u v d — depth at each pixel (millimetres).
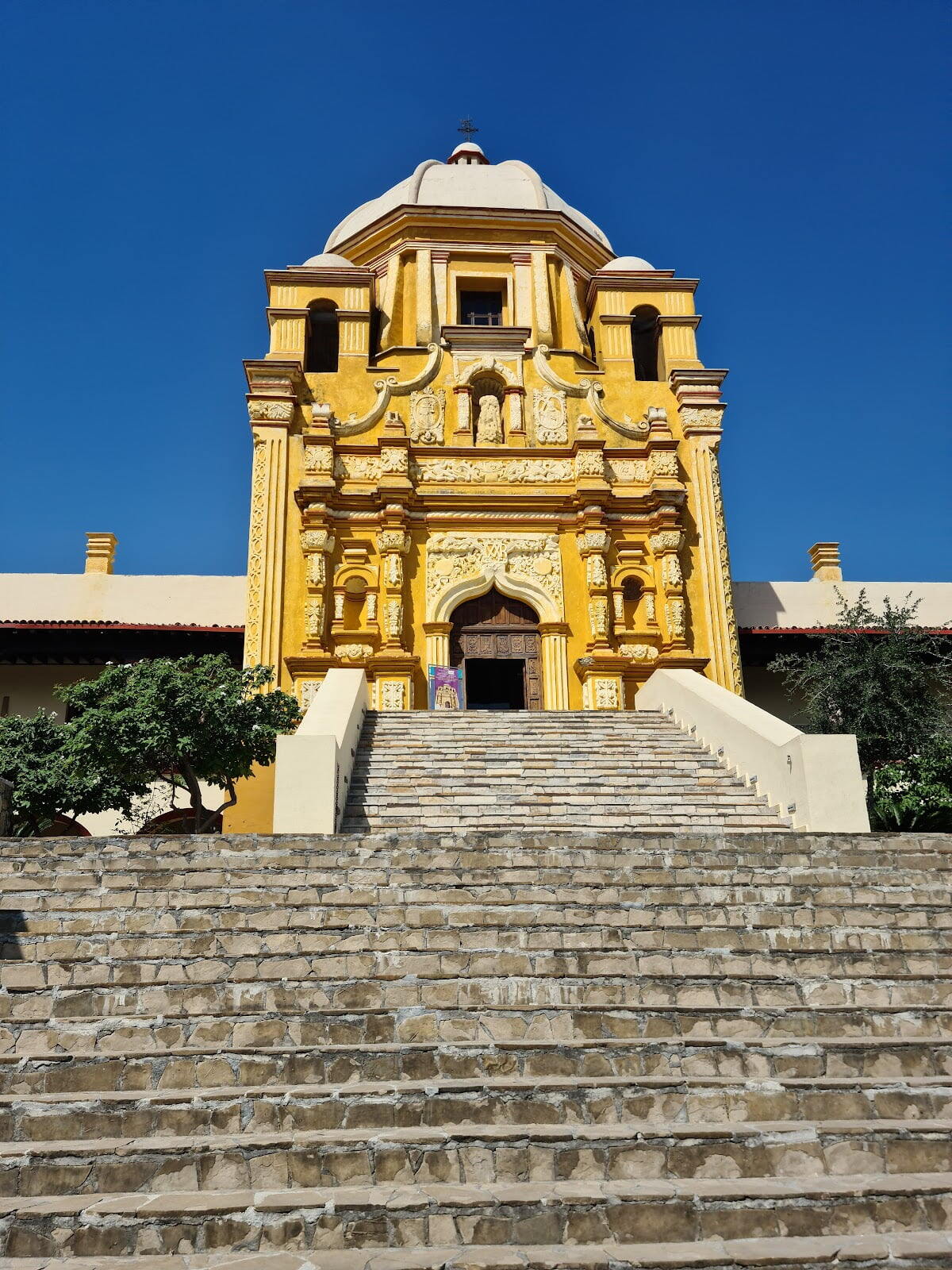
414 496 24531
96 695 17906
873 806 17719
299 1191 5902
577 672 23891
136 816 22672
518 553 24688
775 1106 6629
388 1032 7301
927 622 28734
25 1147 6121
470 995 7676
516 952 8078
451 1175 6031
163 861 9695
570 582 24594
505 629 24484
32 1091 6727
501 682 28656
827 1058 7031
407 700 22953
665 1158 6137
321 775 12820
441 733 17938
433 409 25688
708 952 8156
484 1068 6895
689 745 17359
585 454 24938
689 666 23656
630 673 23688
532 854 9969
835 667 20938
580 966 8031
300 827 12594
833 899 9234
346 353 26078
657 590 24531
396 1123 6430
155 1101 6434
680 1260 5285
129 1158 6031
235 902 8906
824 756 13336
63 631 23906
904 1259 5348
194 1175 5988
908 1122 6445
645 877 9500
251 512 24250
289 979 7703
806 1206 5750
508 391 26031
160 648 24875
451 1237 5590
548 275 28438
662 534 24562
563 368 26469
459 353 26266
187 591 27594
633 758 16500
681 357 26984
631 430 25797
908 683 20453
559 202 31188
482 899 9008
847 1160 6223
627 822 13867
